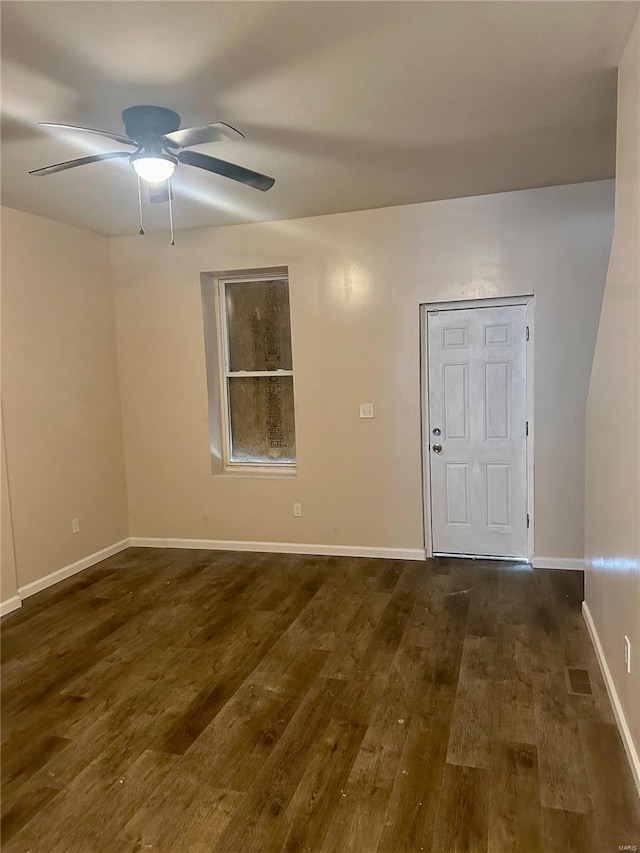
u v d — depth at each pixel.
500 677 2.74
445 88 2.38
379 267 4.28
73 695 2.70
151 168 2.45
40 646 3.20
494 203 4.00
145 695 2.69
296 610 3.59
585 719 2.40
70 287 4.38
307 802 1.99
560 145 3.04
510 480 4.29
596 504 2.93
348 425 4.48
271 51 2.07
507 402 4.23
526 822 1.87
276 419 4.93
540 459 4.10
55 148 2.87
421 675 2.78
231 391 5.02
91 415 4.59
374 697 2.61
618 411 2.33
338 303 4.40
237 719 2.48
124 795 2.05
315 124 2.70
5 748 2.33
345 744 2.29
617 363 2.35
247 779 2.11
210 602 3.76
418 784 2.06
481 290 4.08
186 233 4.66
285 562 4.49
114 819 1.94
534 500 4.16
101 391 4.72
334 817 1.92
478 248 4.06
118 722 2.48
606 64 2.22
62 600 3.85
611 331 2.49
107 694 2.70
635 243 1.99
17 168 3.13
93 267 4.64
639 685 1.97
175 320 4.76
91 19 1.84
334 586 3.96
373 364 4.38
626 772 2.09
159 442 4.92
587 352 3.94
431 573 4.14
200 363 4.75
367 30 1.95
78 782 2.12
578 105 2.56
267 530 4.75
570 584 3.86
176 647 3.15
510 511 4.31
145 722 2.48
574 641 3.08
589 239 3.85
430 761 2.18
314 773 2.13
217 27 1.91
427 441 4.42
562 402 4.02
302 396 4.56
